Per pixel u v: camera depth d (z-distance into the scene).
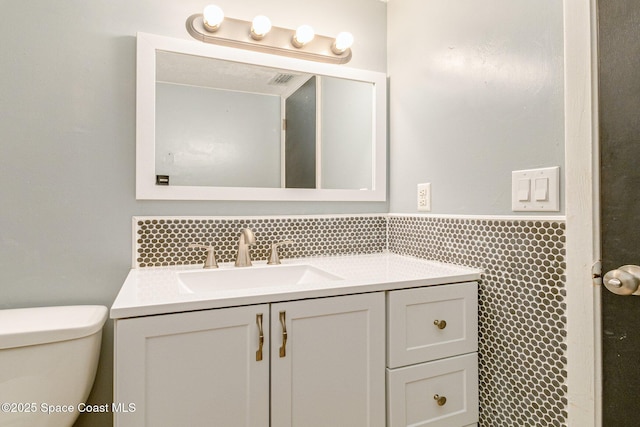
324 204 1.57
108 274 1.23
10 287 1.12
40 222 1.15
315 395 0.94
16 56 1.13
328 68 1.56
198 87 1.35
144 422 0.78
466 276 1.15
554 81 0.97
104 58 1.23
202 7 1.37
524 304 1.04
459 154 1.28
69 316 1.05
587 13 0.87
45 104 1.16
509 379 1.08
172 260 1.30
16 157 1.13
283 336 0.90
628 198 0.81
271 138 1.46
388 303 1.03
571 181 0.91
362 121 1.64
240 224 1.40
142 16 1.28
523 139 1.05
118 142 1.24
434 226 1.40
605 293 0.85
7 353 0.84
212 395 0.84
